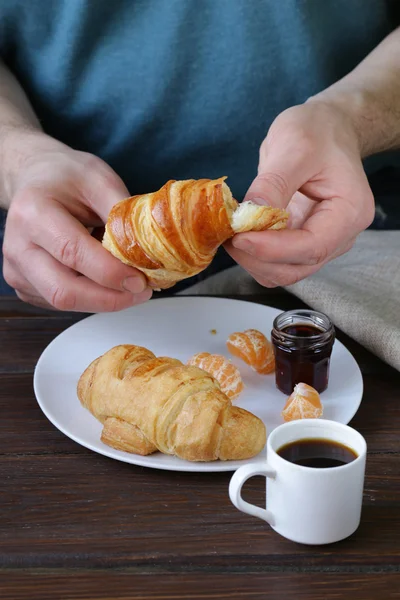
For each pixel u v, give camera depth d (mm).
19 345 983
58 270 874
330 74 1120
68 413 865
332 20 1102
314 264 855
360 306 965
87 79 1104
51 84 1111
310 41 1087
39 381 900
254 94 1104
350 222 862
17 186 931
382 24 1134
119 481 807
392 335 923
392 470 814
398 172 1214
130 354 861
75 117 1129
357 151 920
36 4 1071
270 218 805
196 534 759
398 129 1026
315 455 761
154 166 1148
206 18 1066
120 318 1004
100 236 951
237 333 956
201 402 810
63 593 719
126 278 835
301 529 740
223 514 776
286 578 729
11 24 1090
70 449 842
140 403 815
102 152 1146
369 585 724
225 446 807
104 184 908
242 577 730
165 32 1070
